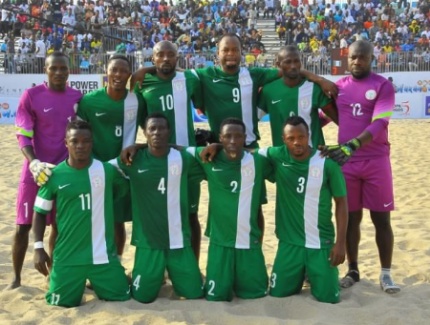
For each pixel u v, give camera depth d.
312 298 5.40
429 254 7.00
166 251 5.39
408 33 28.64
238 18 30.75
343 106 5.71
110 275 5.27
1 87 21.12
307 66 22.36
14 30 25.52
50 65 5.52
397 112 21.89
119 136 5.68
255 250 5.43
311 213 5.34
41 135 5.66
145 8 30.95
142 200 5.34
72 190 5.14
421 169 12.45
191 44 27.09
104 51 24.22
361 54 5.55
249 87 5.78
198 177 5.49
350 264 5.97
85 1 29.75
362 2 31.25
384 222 5.77
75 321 4.95
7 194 10.24
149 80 5.68
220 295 5.35
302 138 5.13
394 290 5.64
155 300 5.39
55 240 5.77
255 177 5.32
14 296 5.53
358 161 5.69
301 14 30.86
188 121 5.77
